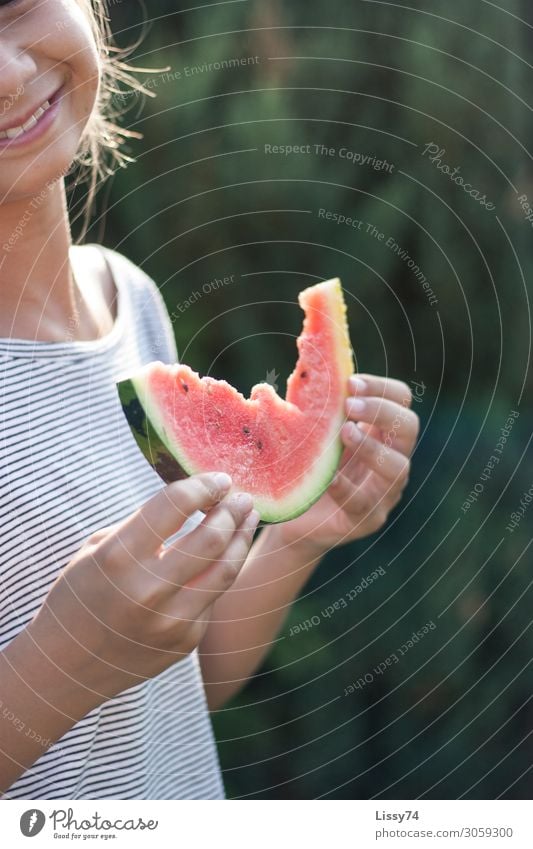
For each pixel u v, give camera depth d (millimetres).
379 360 3699
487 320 3646
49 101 1609
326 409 1898
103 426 1842
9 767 1421
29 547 1659
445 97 3502
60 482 1711
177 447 1623
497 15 3488
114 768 1786
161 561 1334
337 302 1957
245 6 3562
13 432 1680
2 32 1488
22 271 1731
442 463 3613
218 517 1370
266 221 3594
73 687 1396
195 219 3594
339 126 3578
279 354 3691
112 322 2076
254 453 1763
